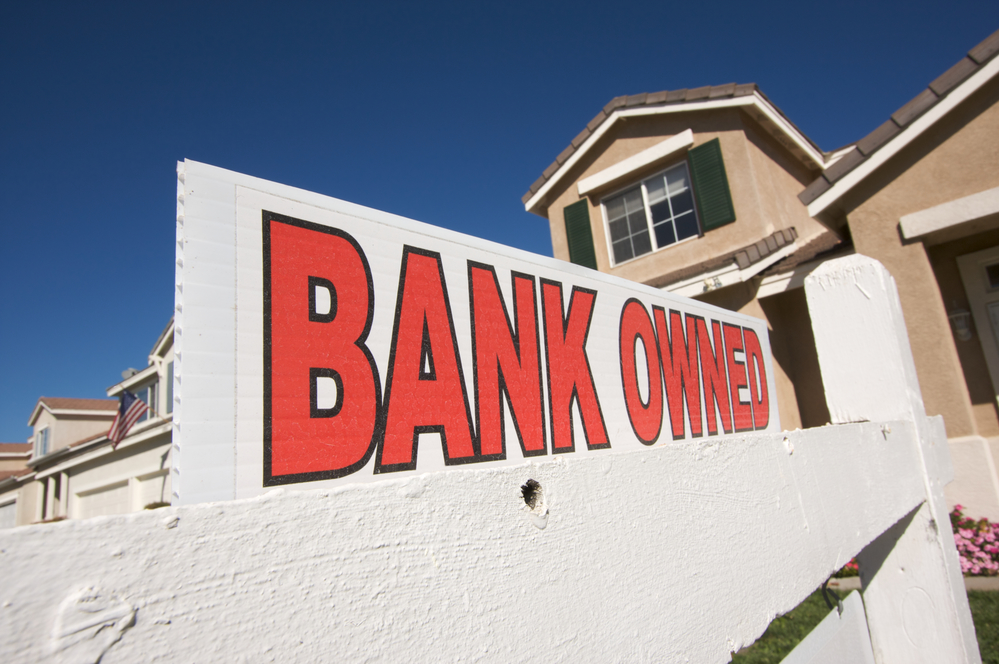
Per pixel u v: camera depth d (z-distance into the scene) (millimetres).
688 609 1064
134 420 12570
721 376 3109
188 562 511
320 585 590
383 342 1555
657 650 970
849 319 2502
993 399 6520
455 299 1772
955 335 6801
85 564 454
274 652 542
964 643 2164
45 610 427
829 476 1742
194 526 522
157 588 488
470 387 1753
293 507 592
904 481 2217
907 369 2420
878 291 2434
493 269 1927
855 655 1929
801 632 4477
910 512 2289
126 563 475
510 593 760
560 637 809
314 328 1422
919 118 6121
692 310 2998
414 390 1600
